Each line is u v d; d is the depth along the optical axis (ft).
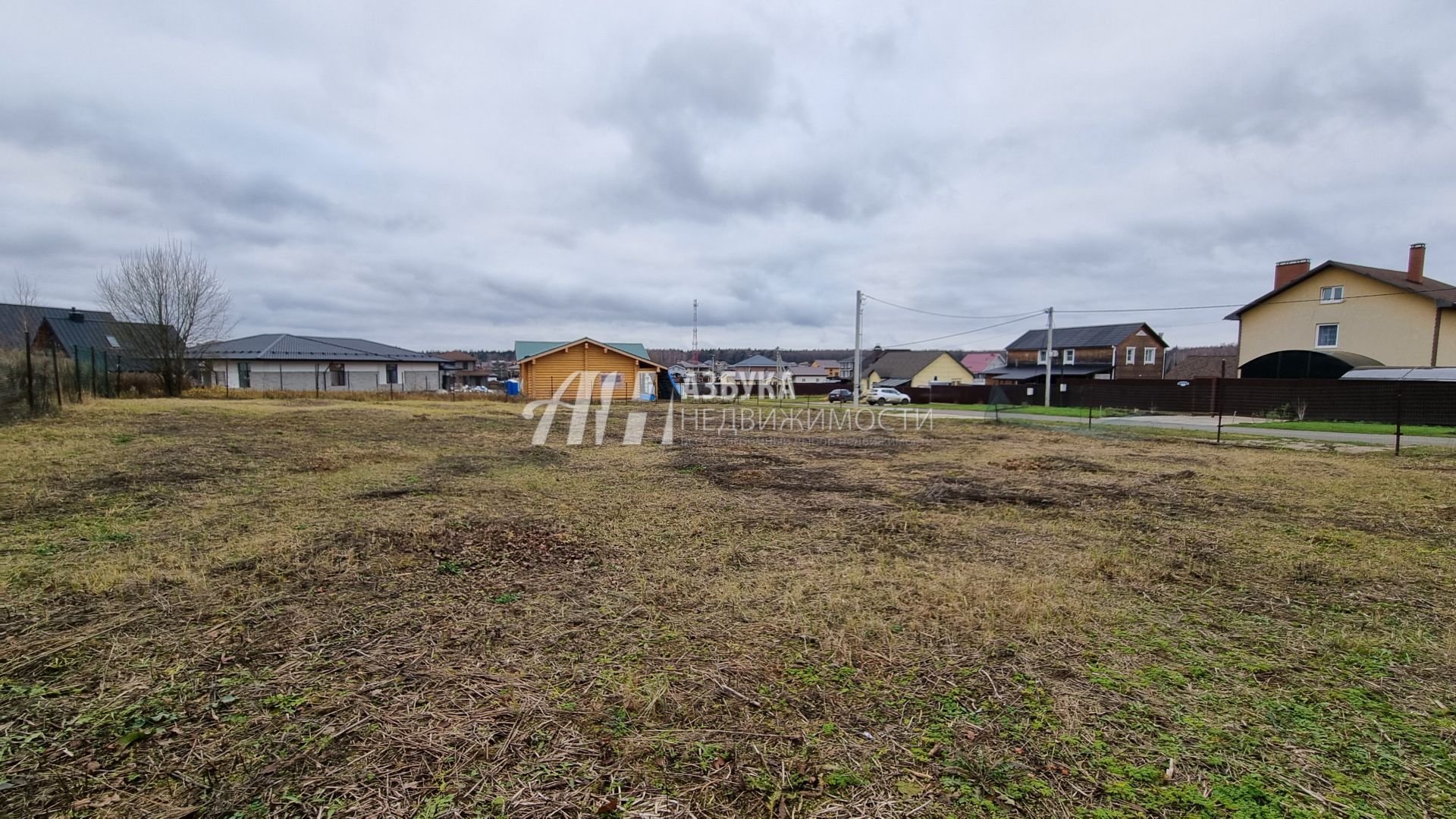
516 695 6.07
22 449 20.76
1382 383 53.06
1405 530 13.65
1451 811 4.55
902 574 10.13
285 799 4.50
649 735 5.45
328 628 7.57
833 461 25.05
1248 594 9.45
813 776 4.92
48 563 9.71
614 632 7.68
